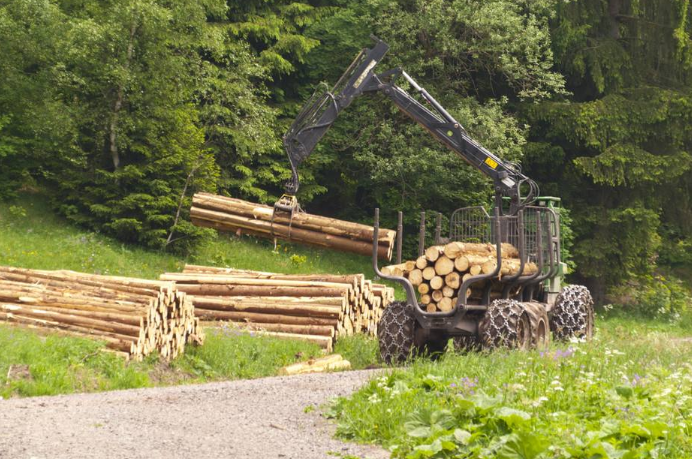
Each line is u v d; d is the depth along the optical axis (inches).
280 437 364.2
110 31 1290.6
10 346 585.6
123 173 1304.1
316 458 333.1
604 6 1788.9
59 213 1347.2
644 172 1665.8
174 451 337.1
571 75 1838.1
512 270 708.0
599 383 435.5
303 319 853.8
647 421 345.7
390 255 951.6
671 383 441.4
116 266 1222.9
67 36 1295.5
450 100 1641.2
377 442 360.2
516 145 1589.6
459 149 837.8
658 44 1780.3
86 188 1321.4
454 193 1620.3
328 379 522.3
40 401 448.1
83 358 618.5
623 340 813.2
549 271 762.2
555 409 388.8
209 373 716.7
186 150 1352.1
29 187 1397.6
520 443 306.7
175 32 1382.9
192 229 1321.4
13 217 1293.1
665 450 319.0
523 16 1625.2
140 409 420.2
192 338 748.6
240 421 393.4
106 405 432.8
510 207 820.0
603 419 358.9
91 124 1364.4
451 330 689.0
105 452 331.9
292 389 478.9
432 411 362.3
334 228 940.6
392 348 691.4
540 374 461.4
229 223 972.6
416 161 1542.8
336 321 847.7
